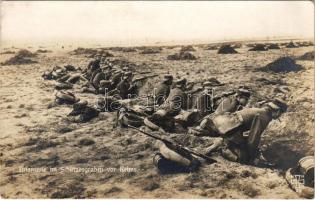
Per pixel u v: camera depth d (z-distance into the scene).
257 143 8.03
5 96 10.62
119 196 7.59
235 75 10.22
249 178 7.81
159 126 8.77
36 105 10.16
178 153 7.95
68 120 9.61
